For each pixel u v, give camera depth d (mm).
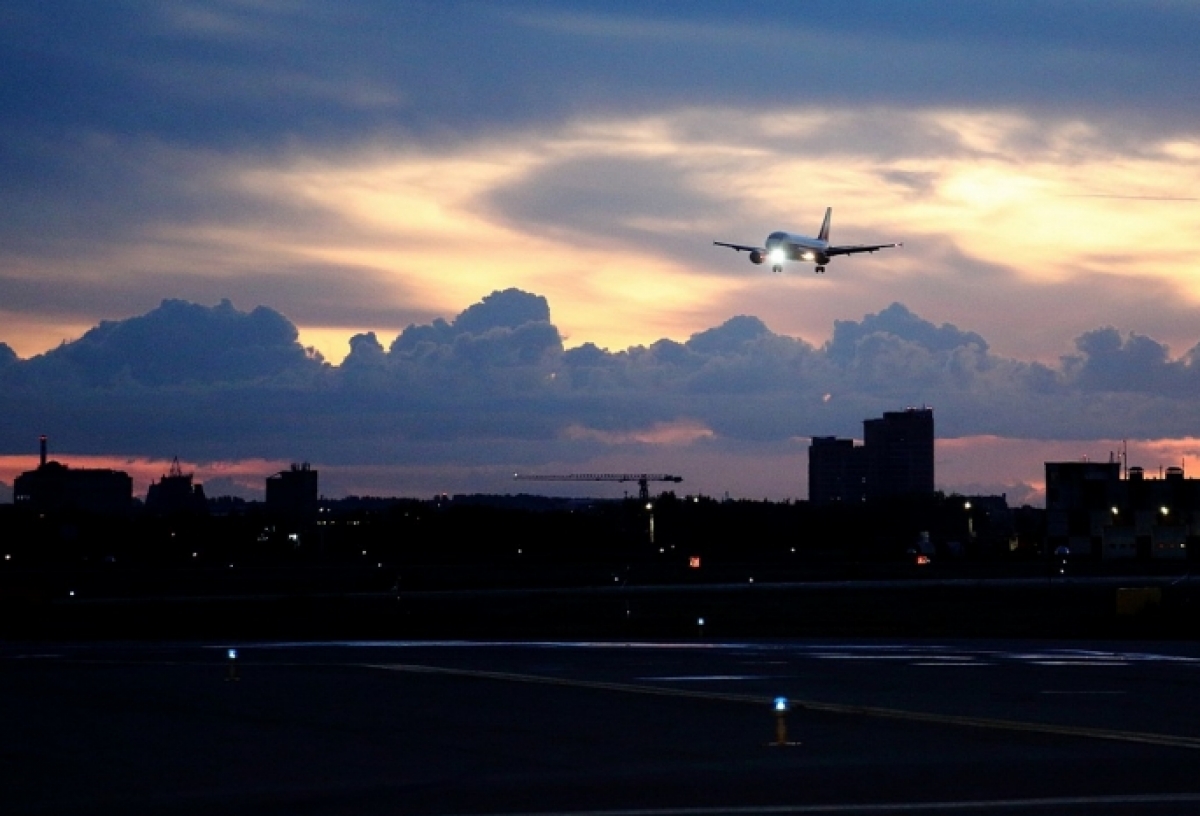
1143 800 20734
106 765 24203
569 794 21359
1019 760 24578
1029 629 67875
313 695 34000
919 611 82812
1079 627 67688
